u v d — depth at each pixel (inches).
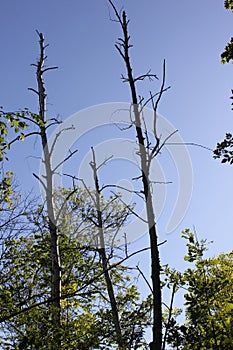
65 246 488.7
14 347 345.4
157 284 222.1
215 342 278.5
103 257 497.7
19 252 436.8
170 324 274.8
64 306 449.7
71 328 376.8
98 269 506.6
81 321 448.5
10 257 424.5
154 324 217.3
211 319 286.5
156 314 218.2
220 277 307.0
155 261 224.8
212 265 318.3
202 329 286.2
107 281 489.7
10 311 350.0
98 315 470.6
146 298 464.4
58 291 415.2
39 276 439.8
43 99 451.8
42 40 482.9
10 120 287.1
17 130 290.8
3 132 285.9
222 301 308.3
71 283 458.0
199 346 279.1
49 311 372.5
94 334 386.3
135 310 462.3
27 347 341.1
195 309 292.0
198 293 299.3
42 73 466.9
